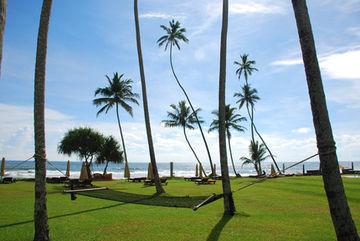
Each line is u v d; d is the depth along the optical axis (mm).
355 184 29453
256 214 13711
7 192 22734
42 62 9266
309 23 6711
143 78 24953
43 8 9461
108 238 9555
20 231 10227
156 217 12945
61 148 46375
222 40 14875
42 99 9164
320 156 6418
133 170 119062
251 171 143875
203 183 34156
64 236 9758
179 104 57438
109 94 49406
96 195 21234
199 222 11938
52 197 20188
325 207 15766
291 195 21141
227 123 62375
